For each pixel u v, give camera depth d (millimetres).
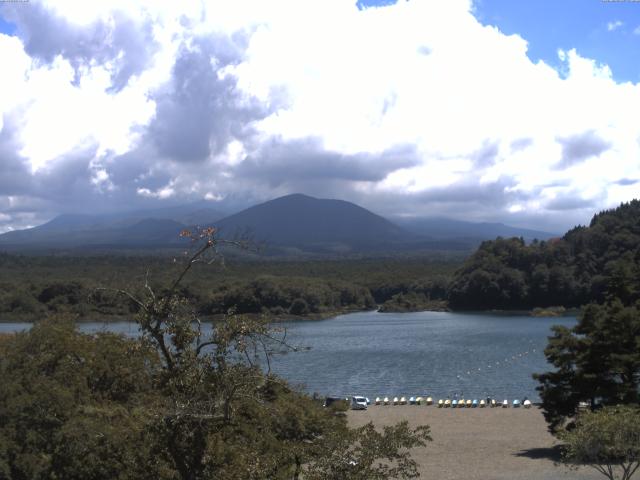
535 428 50188
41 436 21500
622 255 180250
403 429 17594
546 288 194875
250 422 17125
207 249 15828
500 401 65250
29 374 24672
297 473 17031
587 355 38938
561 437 28219
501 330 141500
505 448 42781
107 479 19203
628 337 38531
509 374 83688
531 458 39344
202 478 15883
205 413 15836
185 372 15859
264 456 16719
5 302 128625
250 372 16062
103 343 27641
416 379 82312
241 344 15984
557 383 40406
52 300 128125
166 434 15828
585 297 191375
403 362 97062
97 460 19328
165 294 16516
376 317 196250
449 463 38438
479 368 89312
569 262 199000
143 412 19438
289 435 21906
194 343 17641
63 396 22609
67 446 20266
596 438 25844
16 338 29984
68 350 26812
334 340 129500
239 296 155000
